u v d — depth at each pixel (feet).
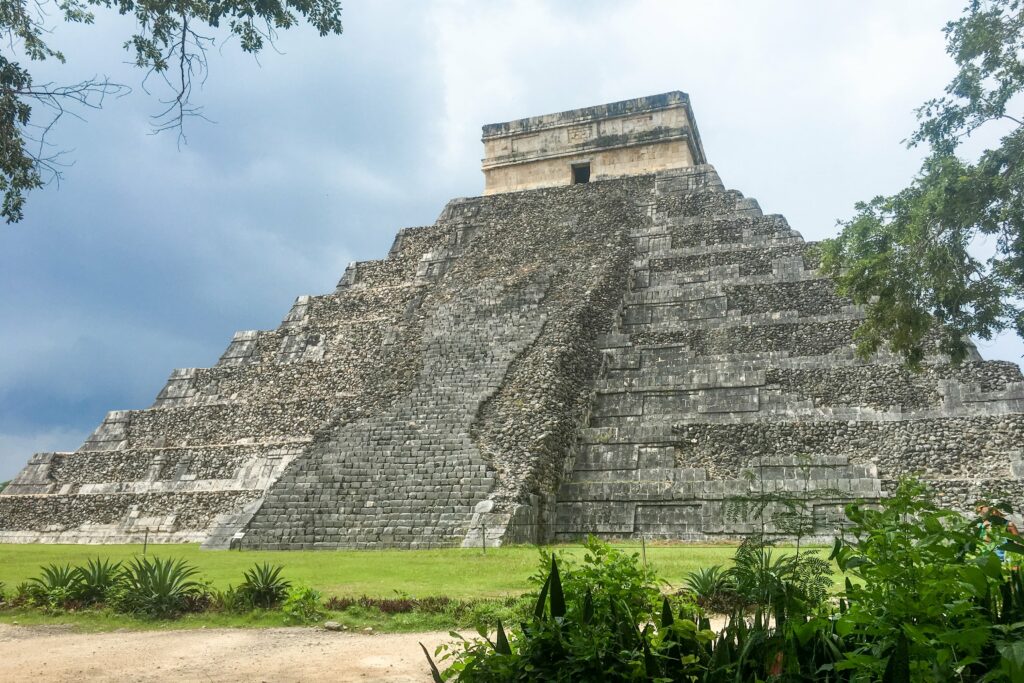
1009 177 41.04
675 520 66.23
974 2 42.88
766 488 65.05
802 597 13.82
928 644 11.23
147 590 35.17
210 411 97.91
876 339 47.55
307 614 33.32
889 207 46.03
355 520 65.92
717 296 89.81
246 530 67.21
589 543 18.79
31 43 31.78
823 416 71.26
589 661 13.24
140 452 92.84
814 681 12.19
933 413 67.62
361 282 112.47
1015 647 10.45
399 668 25.04
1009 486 59.98
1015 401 65.26
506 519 61.16
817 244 90.68
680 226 100.83
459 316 93.25
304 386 97.60
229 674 24.43
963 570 11.74
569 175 118.32
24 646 29.32
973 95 43.24
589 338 84.79
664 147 113.80
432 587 38.78
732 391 76.48
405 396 80.69
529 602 31.09
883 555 12.51
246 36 32.22
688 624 13.96
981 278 43.37
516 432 71.31
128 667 25.54
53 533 87.35
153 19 29.99
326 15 32.94
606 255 96.73
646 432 73.72
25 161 32.60
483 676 14.02
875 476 64.13
